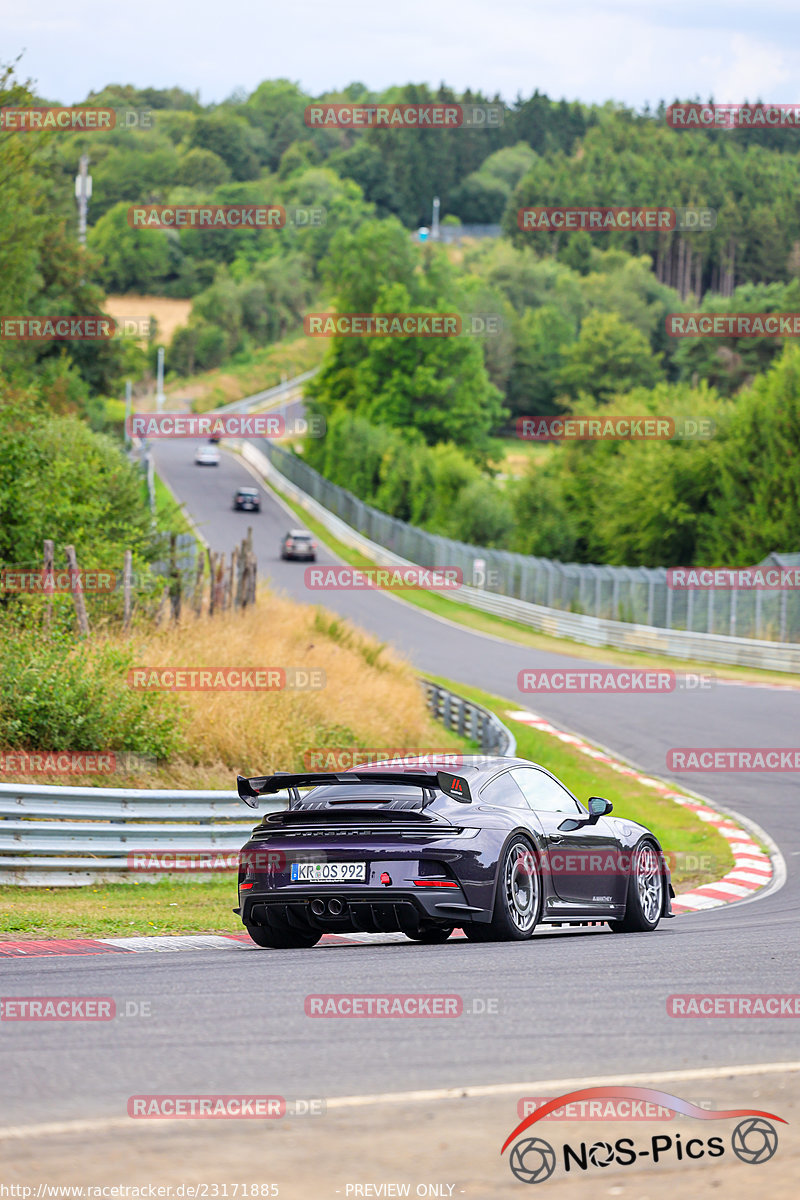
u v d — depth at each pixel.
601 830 38.72
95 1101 16.92
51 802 51.59
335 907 33.09
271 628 103.50
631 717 118.56
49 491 89.75
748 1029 21.92
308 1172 14.27
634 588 182.00
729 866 63.97
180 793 55.09
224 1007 23.39
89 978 26.98
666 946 33.59
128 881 53.25
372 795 35.31
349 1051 19.91
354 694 90.50
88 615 82.06
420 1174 14.28
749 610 161.12
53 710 61.88
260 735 71.19
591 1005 23.77
